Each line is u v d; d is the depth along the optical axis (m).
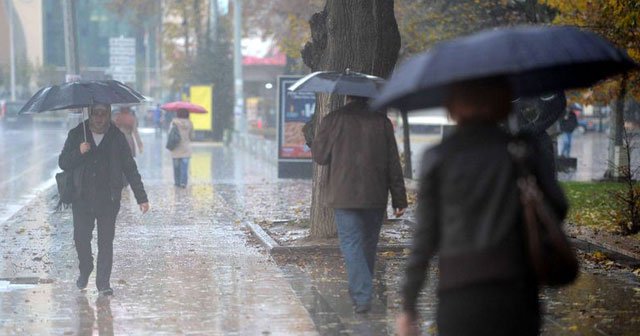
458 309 10.91
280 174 66.50
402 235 33.62
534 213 10.88
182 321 21.00
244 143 105.62
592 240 31.00
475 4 59.19
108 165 23.95
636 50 34.66
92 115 23.91
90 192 23.88
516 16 58.41
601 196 45.75
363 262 20.98
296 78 66.00
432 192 11.36
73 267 28.66
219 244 33.75
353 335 19.38
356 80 21.11
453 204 11.10
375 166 20.64
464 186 11.04
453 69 11.07
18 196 54.66
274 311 21.95
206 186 60.19
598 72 12.51
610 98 49.44
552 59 11.21
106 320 21.17
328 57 31.27
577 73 12.65
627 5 33.03
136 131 54.28
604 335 18.94
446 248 11.11
